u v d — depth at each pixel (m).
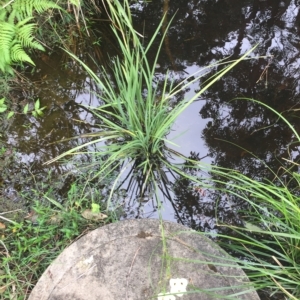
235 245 1.80
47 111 2.27
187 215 1.95
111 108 2.26
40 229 1.80
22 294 1.66
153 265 1.55
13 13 2.13
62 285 1.52
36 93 2.32
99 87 2.37
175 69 2.39
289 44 2.47
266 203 1.89
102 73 2.42
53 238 1.83
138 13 2.56
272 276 1.50
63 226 1.86
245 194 1.98
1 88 2.24
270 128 2.18
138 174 2.06
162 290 1.50
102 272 1.54
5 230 1.82
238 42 2.49
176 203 1.99
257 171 2.05
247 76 2.35
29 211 1.93
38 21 2.35
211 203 1.99
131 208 1.97
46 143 2.18
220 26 2.56
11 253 1.78
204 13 2.57
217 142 2.13
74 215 1.85
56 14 2.42
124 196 2.01
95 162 2.10
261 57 2.35
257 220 1.91
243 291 1.45
